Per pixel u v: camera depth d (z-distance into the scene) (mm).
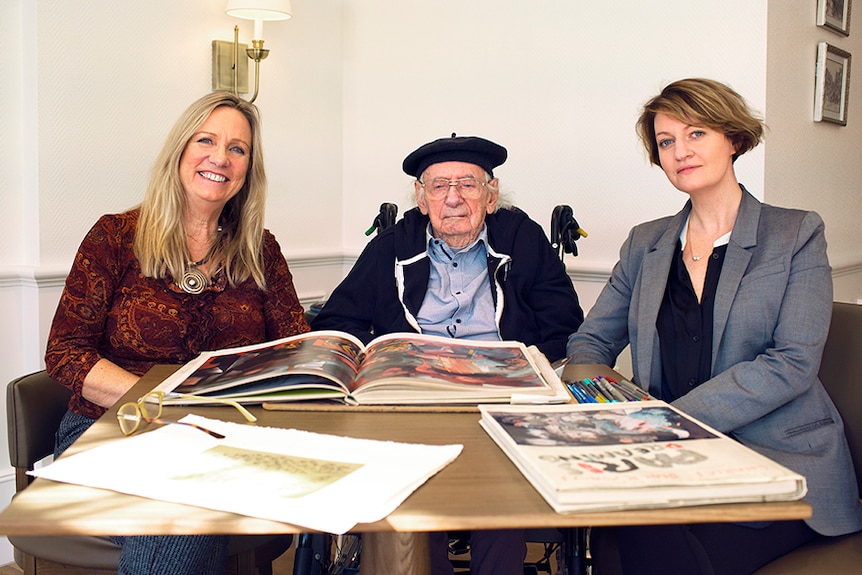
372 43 3389
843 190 3150
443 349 1345
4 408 2506
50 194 2498
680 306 1588
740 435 1439
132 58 2684
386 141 3395
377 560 893
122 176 2691
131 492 807
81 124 2559
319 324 2055
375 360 1265
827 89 2879
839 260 3023
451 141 1907
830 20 2871
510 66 3018
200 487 814
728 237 1562
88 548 1542
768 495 763
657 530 1236
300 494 791
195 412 1121
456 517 741
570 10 2846
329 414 1104
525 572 1546
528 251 2025
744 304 1482
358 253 3510
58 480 843
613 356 1771
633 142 2746
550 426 960
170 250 1748
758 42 2469
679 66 2633
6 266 2480
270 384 1163
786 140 2652
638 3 2693
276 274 1958
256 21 2850
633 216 2777
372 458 896
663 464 805
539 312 2010
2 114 2441
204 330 1774
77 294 1686
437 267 1999
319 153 3416
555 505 750
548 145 2953
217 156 1759
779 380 1375
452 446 934
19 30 2453
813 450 1394
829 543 1335
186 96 2871
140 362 1738
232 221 1894
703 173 1534
